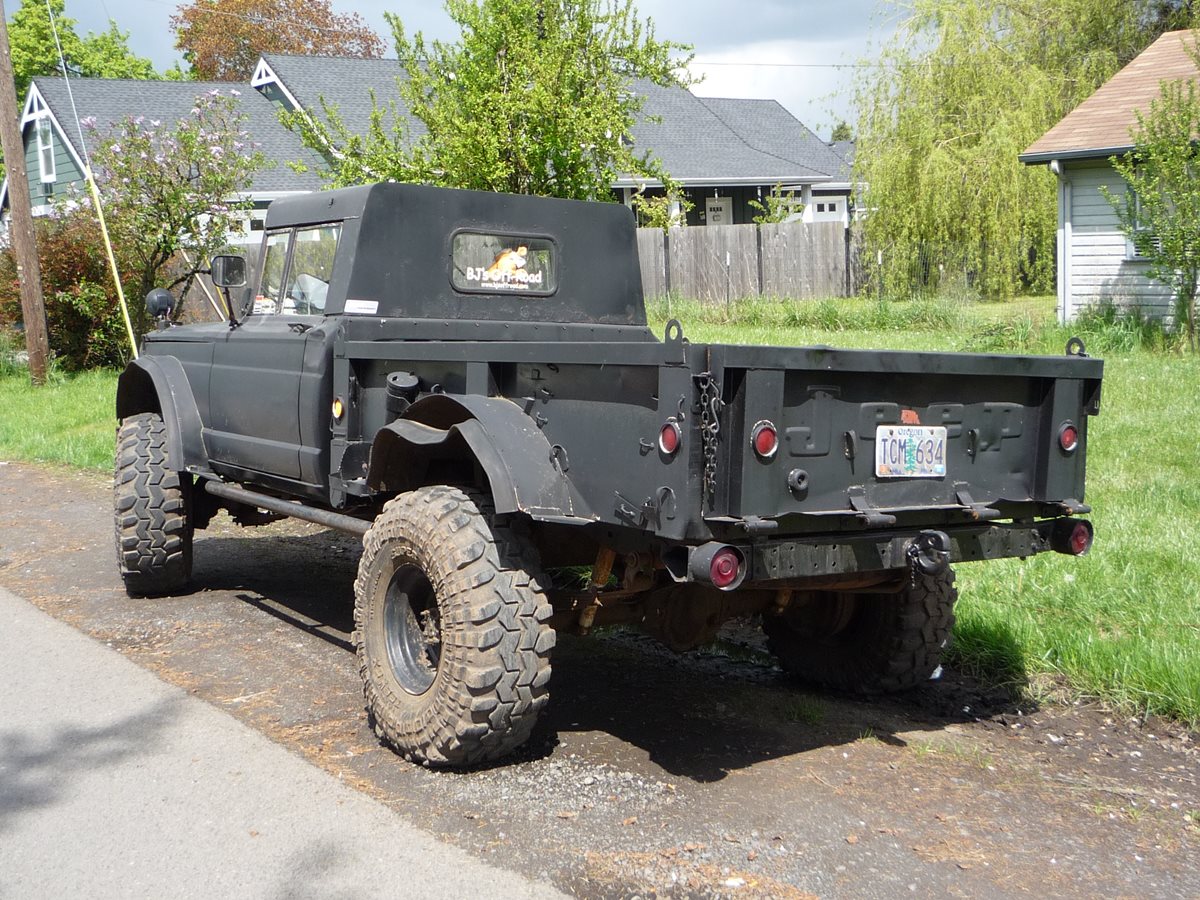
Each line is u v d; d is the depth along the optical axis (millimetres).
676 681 5645
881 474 4062
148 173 18984
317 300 5867
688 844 3787
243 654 5902
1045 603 6266
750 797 4199
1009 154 22234
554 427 4266
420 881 3535
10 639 6141
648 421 3844
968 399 4324
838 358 3852
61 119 28531
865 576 4594
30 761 4492
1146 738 4930
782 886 3523
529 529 4539
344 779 4316
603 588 4793
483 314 6016
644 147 35938
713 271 24000
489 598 4211
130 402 7570
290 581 7594
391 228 5684
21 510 10023
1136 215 16938
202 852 3740
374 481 4898
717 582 3637
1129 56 27406
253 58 51094
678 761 4562
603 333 6367
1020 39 25906
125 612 6738
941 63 23875
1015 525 4523
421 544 4367
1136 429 10406
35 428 14352
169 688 5336
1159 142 16156
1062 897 3514
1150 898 3521
